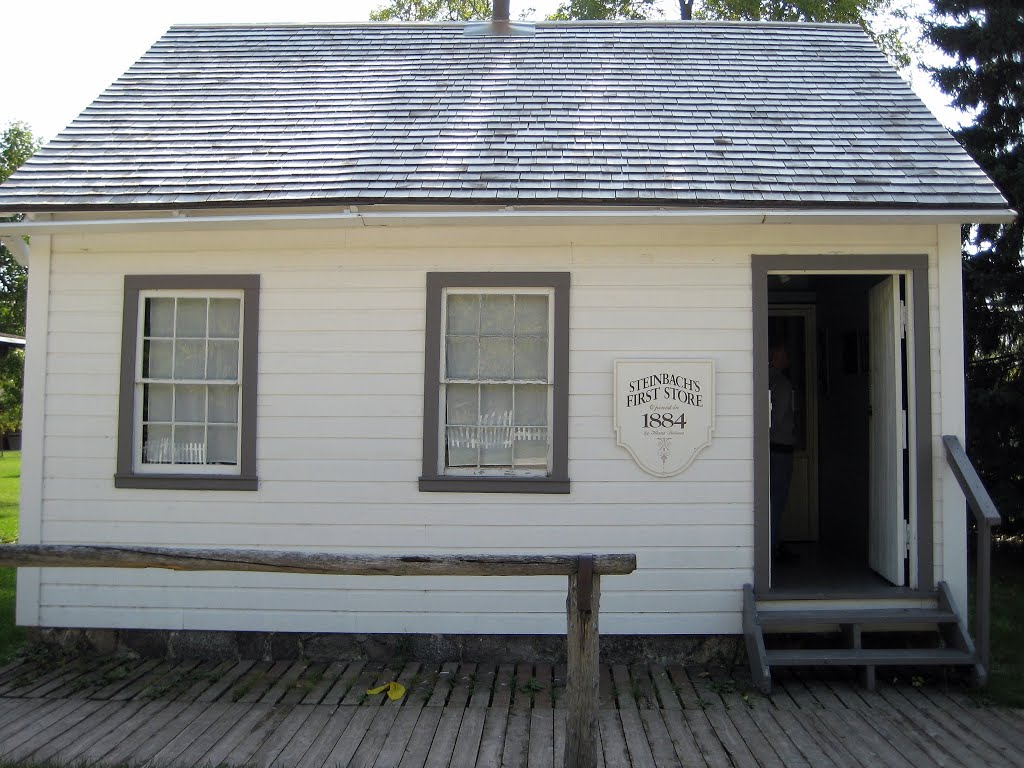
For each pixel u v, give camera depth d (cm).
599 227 649
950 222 620
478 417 659
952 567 627
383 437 654
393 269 659
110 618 655
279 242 664
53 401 666
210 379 671
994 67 1030
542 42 909
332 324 660
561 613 643
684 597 637
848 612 614
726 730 519
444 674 618
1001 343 1009
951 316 638
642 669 629
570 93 799
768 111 763
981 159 1009
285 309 662
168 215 645
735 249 650
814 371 893
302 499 654
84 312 669
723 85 813
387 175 662
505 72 842
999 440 972
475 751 487
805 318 898
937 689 589
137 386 666
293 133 733
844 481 802
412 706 557
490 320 664
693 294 650
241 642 652
